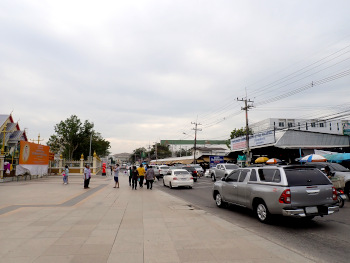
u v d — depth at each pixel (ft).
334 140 104.17
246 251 17.08
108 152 236.84
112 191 55.01
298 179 24.23
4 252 16.39
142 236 20.31
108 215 28.58
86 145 166.81
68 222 24.94
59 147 162.09
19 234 20.53
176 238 19.85
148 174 61.16
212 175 90.33
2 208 32.65
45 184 71.10
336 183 38.73
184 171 67.31
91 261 15.03
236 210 34.01
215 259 15.57
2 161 78.28
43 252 16.46
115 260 15.25
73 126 160.76
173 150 390.83
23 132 121.60
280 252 17.01
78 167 136.26
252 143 118.93
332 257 16.37
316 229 23.77
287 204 23.22
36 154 96.58
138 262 15.01
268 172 26.76
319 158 57.57
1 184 70.28
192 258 15.70
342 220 27.45
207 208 35.73
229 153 153.89
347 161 65.31
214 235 20.80
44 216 27.76
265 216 25.93
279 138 99.91
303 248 18.20
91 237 19.89
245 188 29.35
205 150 211.20
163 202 39.14
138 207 34.22
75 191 53.98
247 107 107.34
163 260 15.35
